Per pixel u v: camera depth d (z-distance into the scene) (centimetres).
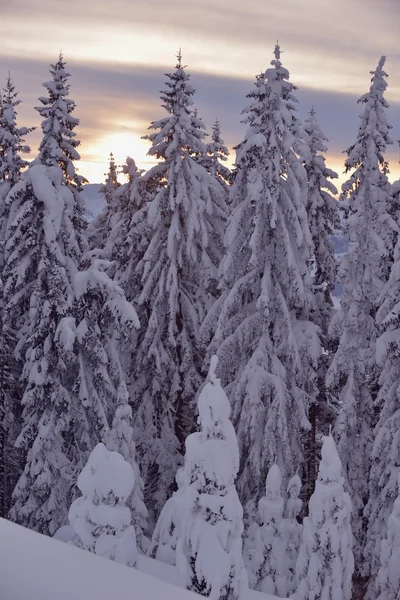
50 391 2053
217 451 1062
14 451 2583
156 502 2472
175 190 2491
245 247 2239
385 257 2433
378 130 2494
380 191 2472
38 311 2070
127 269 2639
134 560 1191
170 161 2534
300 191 2192
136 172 2956
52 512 2034
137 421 2527
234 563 1052
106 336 2105
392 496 2098
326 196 2830
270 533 1669
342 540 1566
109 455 1212
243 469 2164
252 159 2241
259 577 1653
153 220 2430
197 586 1041
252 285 2198
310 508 1584
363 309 2439
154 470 2545
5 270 2162
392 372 2222
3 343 2431
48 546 146
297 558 1636
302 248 2216
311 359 2220
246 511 2031
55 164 2498
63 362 2019
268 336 2142
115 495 1190
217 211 2598
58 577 129
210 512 1059
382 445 2148
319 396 2766
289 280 2169
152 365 2533
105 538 1166
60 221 2103
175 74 2516
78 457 2123
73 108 2555
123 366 2444
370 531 2227
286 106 2236
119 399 1761
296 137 2267
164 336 2536
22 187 2116
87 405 2019
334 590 1545
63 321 1964
